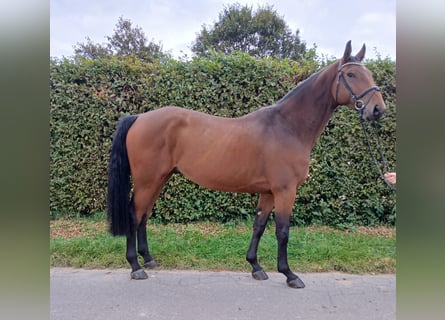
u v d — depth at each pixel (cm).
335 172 426
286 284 282
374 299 255
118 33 1962
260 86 418
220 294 263
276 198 276
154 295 260
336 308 242
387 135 424
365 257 326
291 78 419
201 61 423
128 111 434
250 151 273
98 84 432
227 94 420
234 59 421
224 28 1730
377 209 433
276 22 1730
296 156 274
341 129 421
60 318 225
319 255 334
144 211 299
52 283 279
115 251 344
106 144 438
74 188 444
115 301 249
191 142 282
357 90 259
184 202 434
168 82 423
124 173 288
